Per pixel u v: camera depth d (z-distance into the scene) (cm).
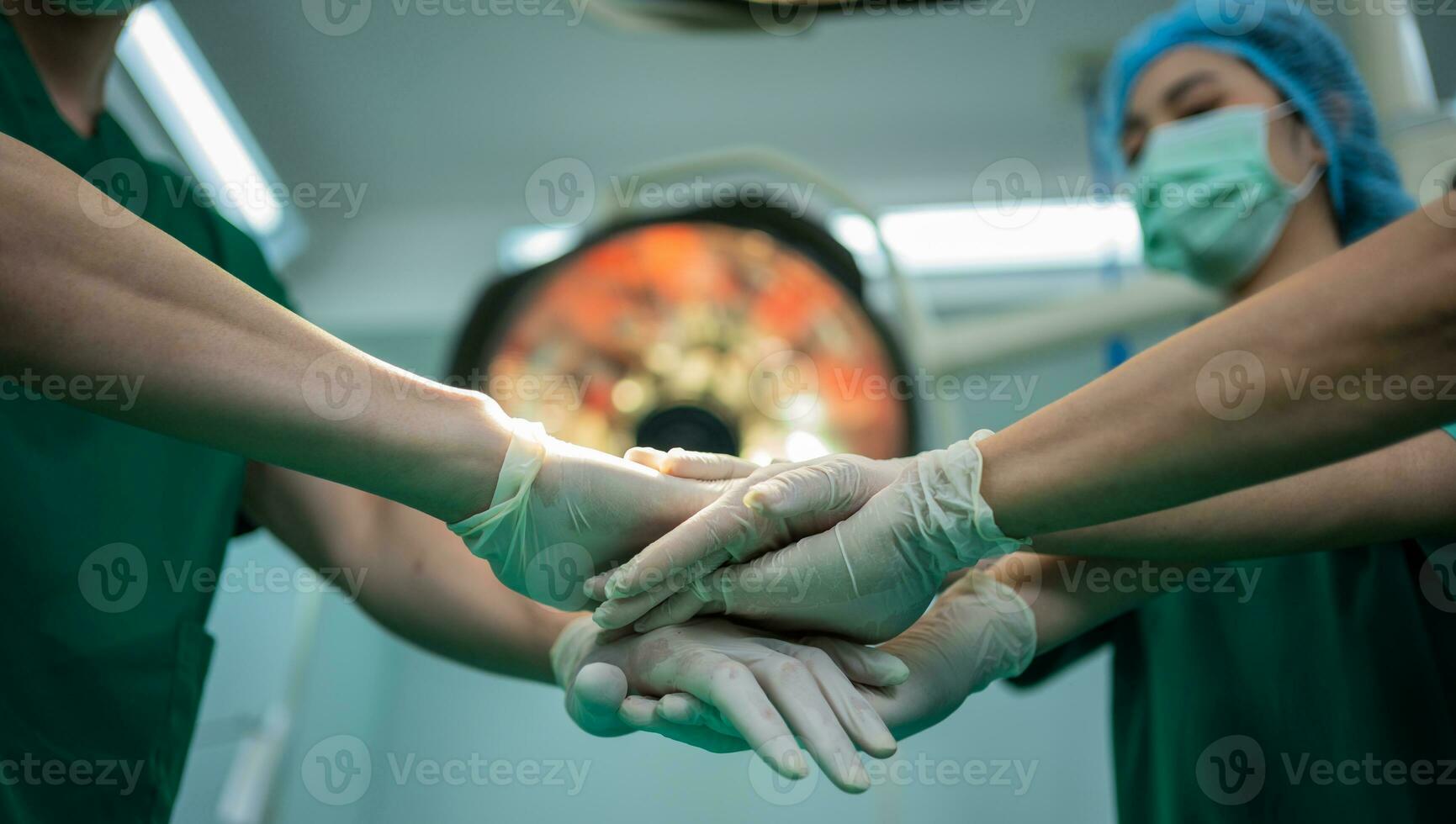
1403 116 190
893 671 110
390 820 322
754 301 137
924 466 106
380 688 339
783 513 105
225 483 138
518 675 148
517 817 323
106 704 119
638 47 331
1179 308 205
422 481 101
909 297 192
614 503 112
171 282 88
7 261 82
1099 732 323
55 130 128
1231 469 87
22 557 114
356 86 341
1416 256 78
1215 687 134
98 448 123
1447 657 117
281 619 339
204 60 323
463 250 382
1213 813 129
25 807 109
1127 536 117
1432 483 113
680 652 110
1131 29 318
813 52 333
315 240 385
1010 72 337
